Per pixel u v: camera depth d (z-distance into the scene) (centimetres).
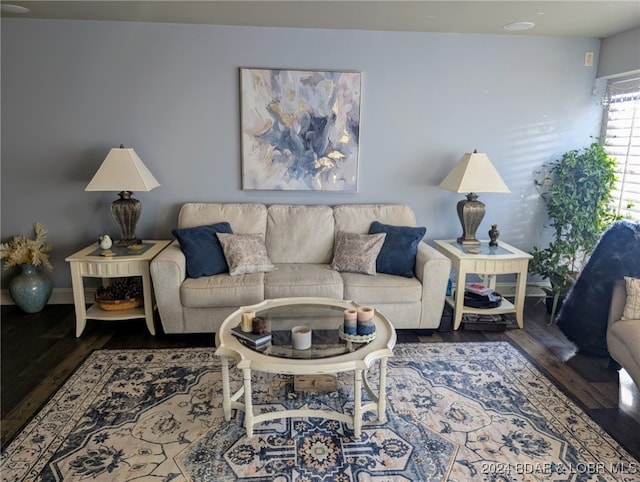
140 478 192
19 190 367
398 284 318
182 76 359
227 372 228
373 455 207
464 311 343
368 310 228
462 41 372
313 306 267
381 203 395
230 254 328
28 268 359
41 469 195
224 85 363
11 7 310
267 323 241
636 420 236
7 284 382
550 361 299
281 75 362
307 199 390
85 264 315
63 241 379
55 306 381
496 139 393
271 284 311
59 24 343
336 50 365
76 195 371
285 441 216
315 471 197
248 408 215
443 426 229
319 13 315
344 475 194
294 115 370
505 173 400
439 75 377
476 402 250
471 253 345
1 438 215
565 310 310
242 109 366
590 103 394
